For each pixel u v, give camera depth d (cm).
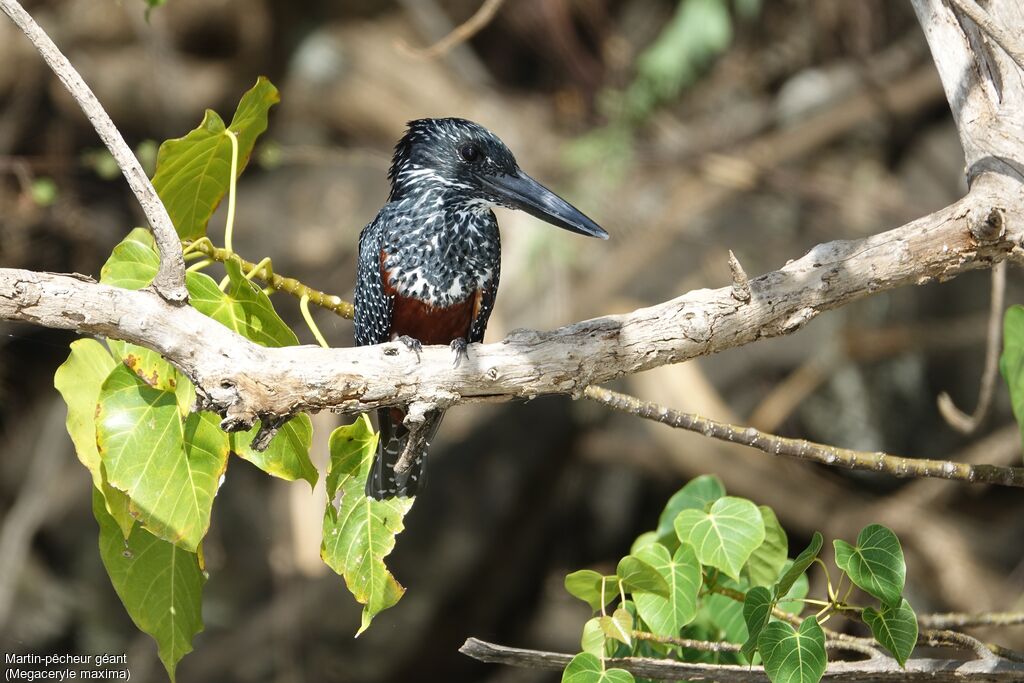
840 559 461
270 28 1440
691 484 565
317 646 1377
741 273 436
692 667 489
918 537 1309
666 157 1454
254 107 517
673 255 1407
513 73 1556
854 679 498
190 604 498
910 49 1490
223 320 477
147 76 1361
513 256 1298
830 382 1426
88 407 461
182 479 445
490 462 1402
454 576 1402
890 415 1426
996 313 600
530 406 1400
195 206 554
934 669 488
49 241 1252
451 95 1480
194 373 410
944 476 472
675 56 1358
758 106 1527
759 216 1447
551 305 1290
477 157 620
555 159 1419
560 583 1516
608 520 1516
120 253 450
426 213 620
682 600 485
